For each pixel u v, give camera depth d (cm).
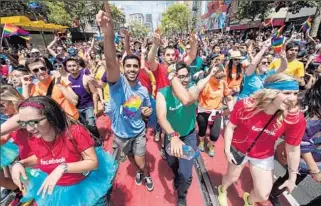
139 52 793
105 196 217
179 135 222
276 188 249
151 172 334
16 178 180
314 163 211
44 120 151
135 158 276
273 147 206
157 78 329
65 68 354
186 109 226
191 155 216
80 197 191
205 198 282
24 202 212
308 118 204
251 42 709
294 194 292
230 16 2877
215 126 346
